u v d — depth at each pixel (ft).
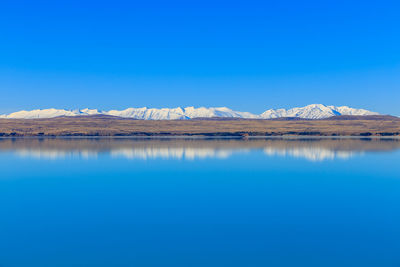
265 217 110.22
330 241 90.63
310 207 121.49
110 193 144.97
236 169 210.79
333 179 175.94
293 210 117.70
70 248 87.45
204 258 82.02
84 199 134.51
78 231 98.68
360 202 128.47
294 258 81.66
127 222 105.81
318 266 78.02
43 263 79.92
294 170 205.46
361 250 85.20
